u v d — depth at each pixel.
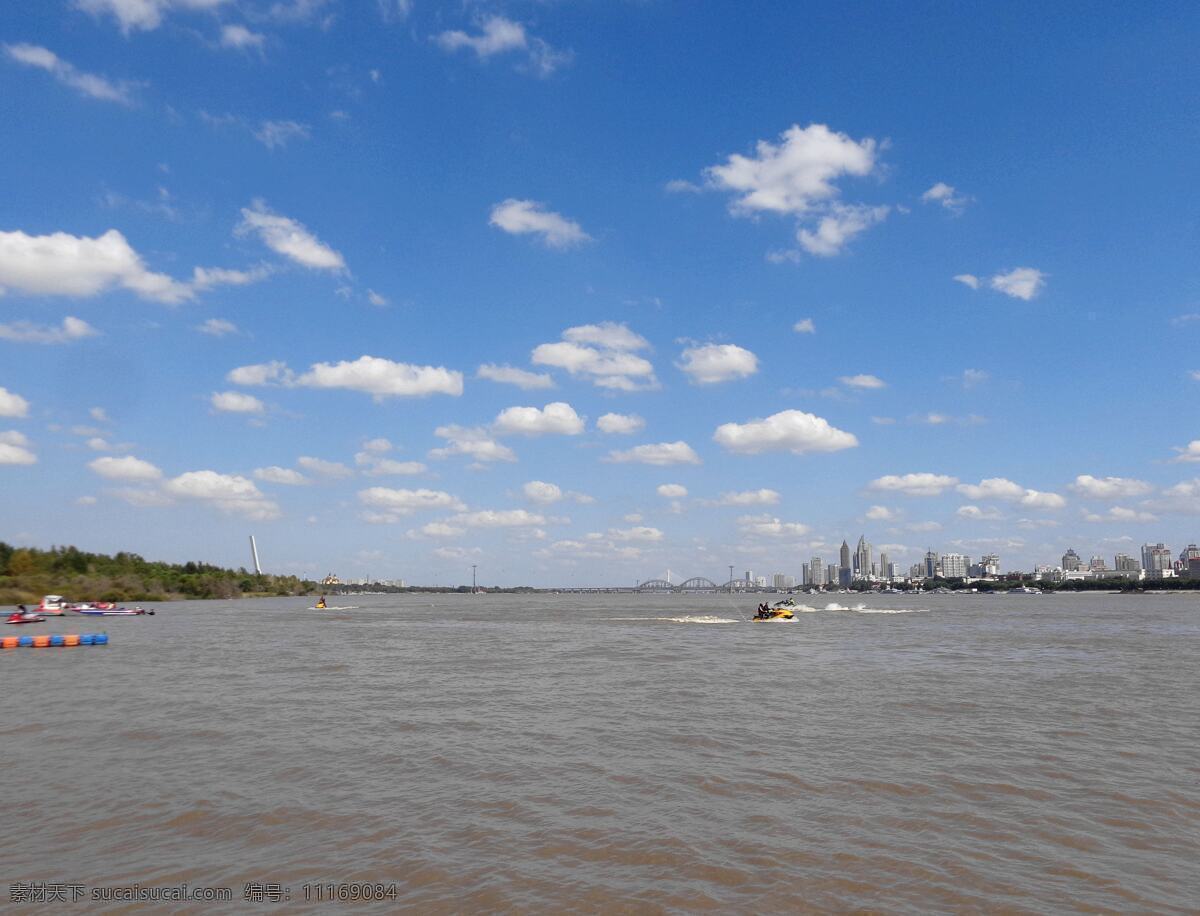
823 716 36.12
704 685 47.16
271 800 22.72
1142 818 21.16
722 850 18.62
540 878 17.03
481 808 21.86
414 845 19.02
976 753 28.42
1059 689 45.19
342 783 24.55
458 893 16.28
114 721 35.22
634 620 142.12
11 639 77.69
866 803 22.31
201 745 30.14
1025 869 17.59
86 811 21.77
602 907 15.60
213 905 15.79
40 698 42.38
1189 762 27.19
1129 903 15.92
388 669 56.66
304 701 41.03
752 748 29.30
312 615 163.38
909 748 29.25
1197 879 17.16
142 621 130.88
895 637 91.19
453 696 42.81
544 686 46.84
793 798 22.78
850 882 16.81
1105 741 30.59
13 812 21.69
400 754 28.50
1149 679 50.12
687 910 15.46
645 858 18.14
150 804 22.38
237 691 44.97
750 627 115.00
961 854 18.45
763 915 15.26
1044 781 24.64
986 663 60.34
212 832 20.06
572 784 24.33
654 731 32.62
